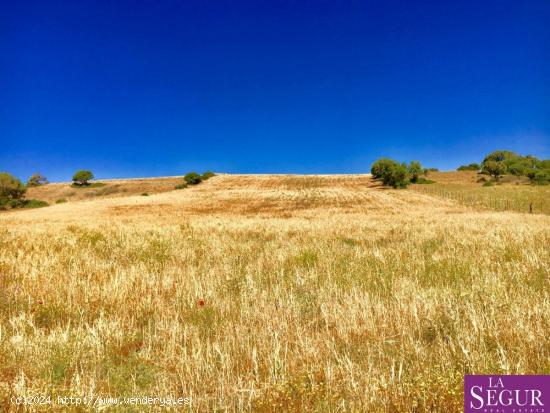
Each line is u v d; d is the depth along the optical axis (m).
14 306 5.95
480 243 12.09
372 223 23.95
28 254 10.83
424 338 4.54
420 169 102.31
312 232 17.88
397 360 3.92
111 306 6.05
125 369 3.88
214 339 4.66
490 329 4.41
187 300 6.30
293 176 120.56
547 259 8.80
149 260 10.22
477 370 3.51
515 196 57.78
